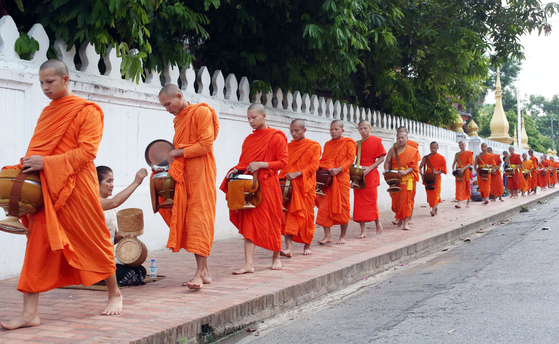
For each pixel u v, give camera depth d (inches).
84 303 173.8
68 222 143.4
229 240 343.6
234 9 342.0
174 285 203.9
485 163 655.1
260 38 369.4
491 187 697.6
